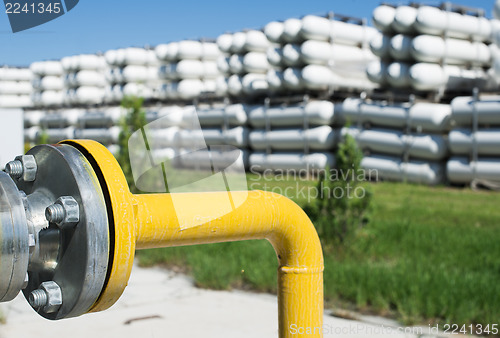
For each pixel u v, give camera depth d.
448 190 11.25
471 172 11.27
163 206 0.88
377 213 7.70
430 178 12.00
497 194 10.48
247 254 5.14
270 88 14.99
